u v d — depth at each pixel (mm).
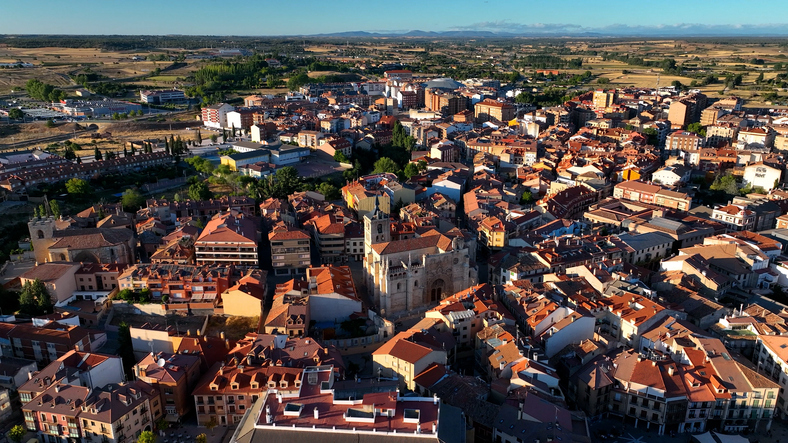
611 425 180750
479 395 176875
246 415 161125
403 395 176000
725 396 176750
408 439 146375
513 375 185125
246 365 181875
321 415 153625
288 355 187625
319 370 173875
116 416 160250
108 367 181500
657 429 178875
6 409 173500
